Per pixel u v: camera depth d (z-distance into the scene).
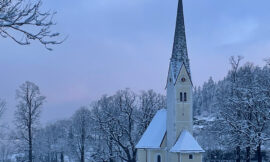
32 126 65.75
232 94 61.44
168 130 60.88
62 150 99.56
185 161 55.28
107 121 78.50
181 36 60.16
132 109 81.25
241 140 57.50
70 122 99.38
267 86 57.00
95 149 82.69
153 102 83.75
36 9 9.97
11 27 9.87
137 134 81.69
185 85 58.62
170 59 60.22
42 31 10.16
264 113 54.94
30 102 65.75
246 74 63.00
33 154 75.06
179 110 58.09
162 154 62.81
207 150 81.62
